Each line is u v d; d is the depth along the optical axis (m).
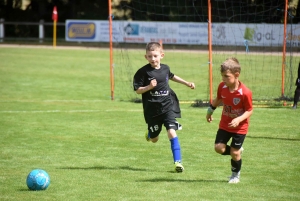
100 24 64.44
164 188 10.22
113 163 12.74
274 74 35.94
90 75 37.09
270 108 22.59
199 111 21.92
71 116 20.41
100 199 9.43
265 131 17.20
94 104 23.91
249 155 13.58
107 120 19.53
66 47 63.75
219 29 48.28
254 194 9.73
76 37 65.38
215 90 29.48
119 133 16.98
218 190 10.04
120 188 10.23
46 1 79.56
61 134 16.73
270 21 48.84
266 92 28.23
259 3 50.50
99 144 15.20
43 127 17.97
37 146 14.82
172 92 11.84
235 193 9.80
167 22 58.78
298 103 24.09
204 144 15.18
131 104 24.09
